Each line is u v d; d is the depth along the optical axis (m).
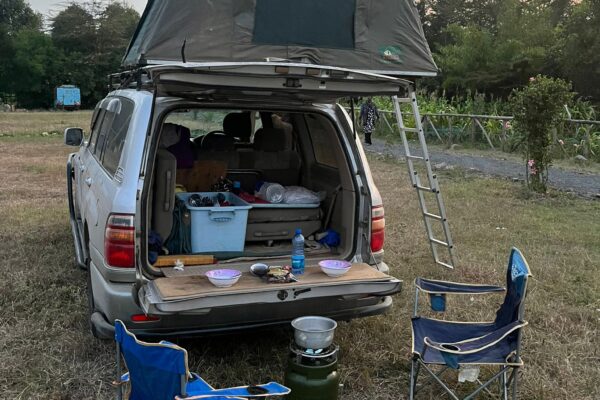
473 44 29.98
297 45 4.29
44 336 4.05
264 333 4.14
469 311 4.64
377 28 4.52
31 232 6.68
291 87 3.18
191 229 3.64
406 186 10.56
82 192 4.98
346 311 3.57
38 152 15.36
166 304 2.95
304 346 3.05
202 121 4.58
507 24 30.48
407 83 3.36
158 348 2.35
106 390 3.40
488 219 7.96
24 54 59.09
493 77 29.30
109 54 64.12
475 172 12.54
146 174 3.31
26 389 3.38
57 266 5.46
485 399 3.40
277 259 3.68
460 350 2.84
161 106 3.46
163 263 3.46
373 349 3.97
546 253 6.30
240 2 4.06
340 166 3.92
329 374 3.04
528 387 3.52
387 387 3.55
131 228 3.22
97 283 3.47
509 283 3.32
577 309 4.71
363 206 3.80
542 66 29.05
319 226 4.10
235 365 3.67
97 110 5.61
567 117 14.83
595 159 14.17
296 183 4.73
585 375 3.69
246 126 4.75
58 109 54.22
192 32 3.96
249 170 4.62
